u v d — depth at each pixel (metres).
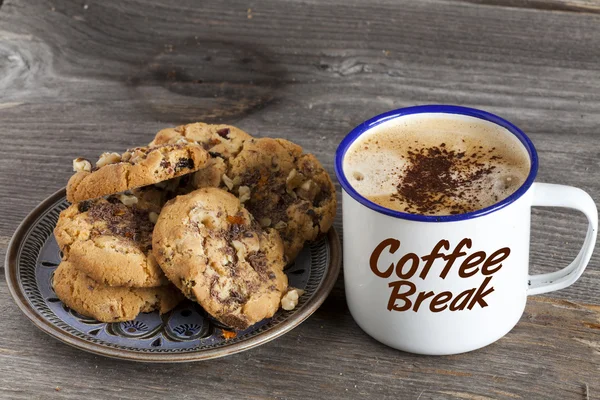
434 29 0.98
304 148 0.86
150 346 0.69
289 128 0.88
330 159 0.84
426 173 0.69
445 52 0.96
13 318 0.73
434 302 0.67
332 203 0.75
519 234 0.67
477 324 0.68
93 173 0.71
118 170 0.71
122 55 0.97
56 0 1.02
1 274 0.76
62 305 0.71
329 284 0.71
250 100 0.92
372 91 0.92
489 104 0.90
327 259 0.73
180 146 0.72
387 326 0.69
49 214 0.76
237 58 0.96
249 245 0.71
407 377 0.69
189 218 0.70
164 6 1.02
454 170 0.69
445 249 0.65
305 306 0.70
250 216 0.72
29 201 0.81
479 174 0.68
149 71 0.95
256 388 0.69
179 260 0.69
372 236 0.66
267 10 1.01
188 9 1.02
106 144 0.86
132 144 0.87
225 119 0.89
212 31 0.99
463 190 0.68
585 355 0.70
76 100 0.92
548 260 0.76
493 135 0.70
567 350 0.71
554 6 1.00
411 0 1.02
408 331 0.69
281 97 0.92
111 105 0.91
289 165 0.76
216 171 0.74
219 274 0.69
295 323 0.69
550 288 0.70
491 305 0.68
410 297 0.67
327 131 0.88
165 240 0.69
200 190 0.72
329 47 0.97
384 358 0.70
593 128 0.87
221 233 0.71
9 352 0.71
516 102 0.90
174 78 0.94
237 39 0.98
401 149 0.70
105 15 1.01
